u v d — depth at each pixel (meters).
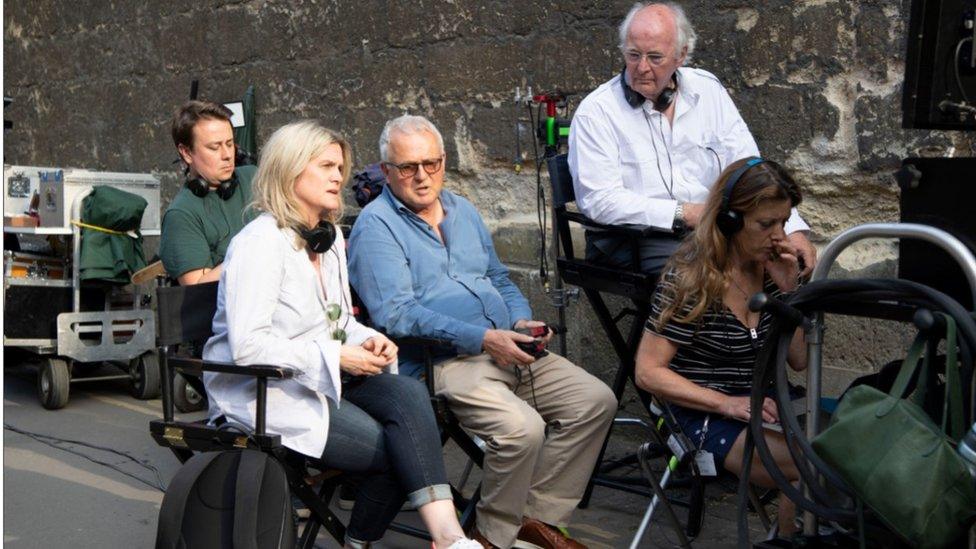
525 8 5.86
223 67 7.85
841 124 4.77
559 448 4.08
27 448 5.77
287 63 7.33
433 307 4.21
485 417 3.96
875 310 2.84
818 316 2.96
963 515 2.49
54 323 6.48
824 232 4.91
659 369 3.71
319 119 7.14
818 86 4.82
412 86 6.51
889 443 2.58
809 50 4.82
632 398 5.59
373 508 3.77
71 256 6.54
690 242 3.70
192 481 3.47
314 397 3.67
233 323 3.61
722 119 4.70
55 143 9.70
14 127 10.16
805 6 4.82
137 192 6.74
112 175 6.62
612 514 4.72
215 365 3.65
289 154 3.70
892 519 2.55
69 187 6.38
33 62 9.84
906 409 2.59
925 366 2.68
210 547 3.40
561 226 4.78
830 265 2.95
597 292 4.62
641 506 4.79
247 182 5.00
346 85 6.93
